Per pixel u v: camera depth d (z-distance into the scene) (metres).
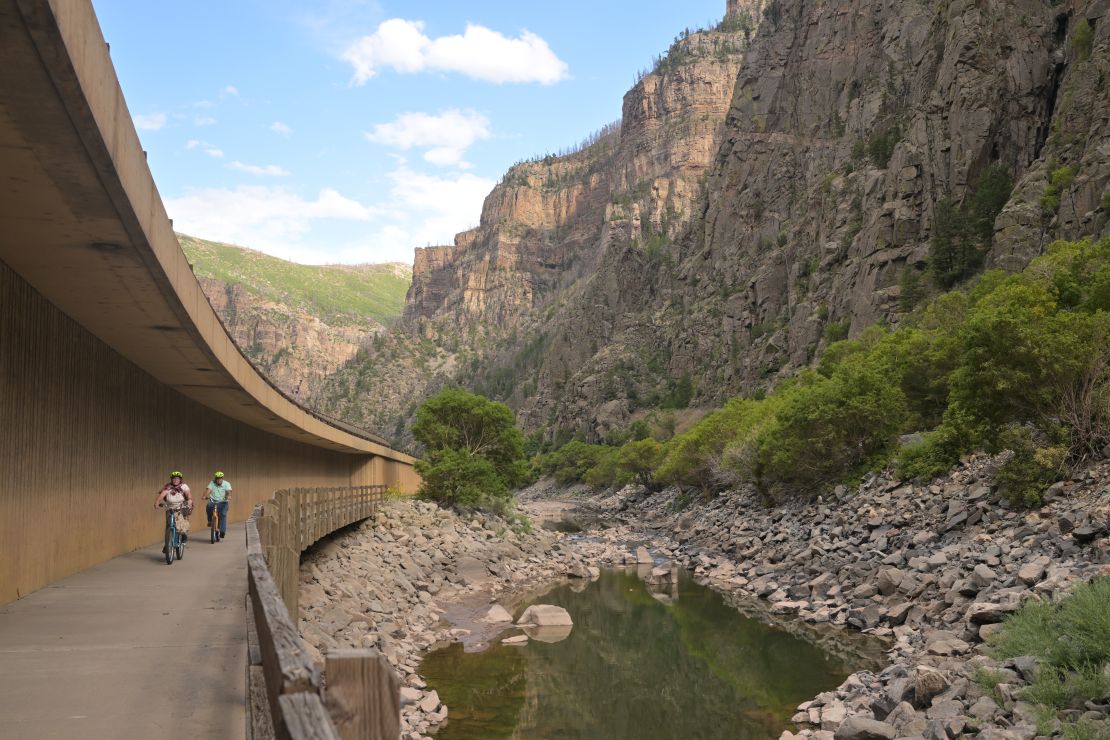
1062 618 14.29
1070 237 74.50
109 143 8.70
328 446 54.12
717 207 196.75
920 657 17.39
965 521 27.73
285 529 15.88
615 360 190.75
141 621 11.49
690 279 198.12
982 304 46.22
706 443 65.38
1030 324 27.64
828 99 178.62
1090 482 24.42
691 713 17.47
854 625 24.44
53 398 14.87
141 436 21.78
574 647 23.19
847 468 43.72
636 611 29.09
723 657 22.11
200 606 12.70
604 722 16.91
